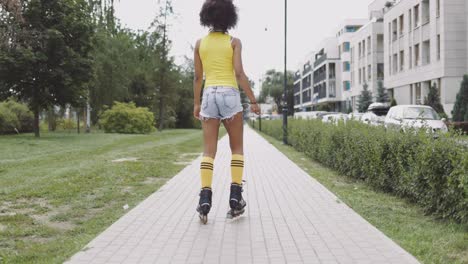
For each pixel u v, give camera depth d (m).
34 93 25.84
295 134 19.22
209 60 5.64
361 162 9.20
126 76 40.38
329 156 11.87
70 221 6.08
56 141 22.83
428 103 32.88
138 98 46.34
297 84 118.94
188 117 59.50
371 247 4.61
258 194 7.95
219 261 4.22
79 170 11.20
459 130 6.46
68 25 25.52
